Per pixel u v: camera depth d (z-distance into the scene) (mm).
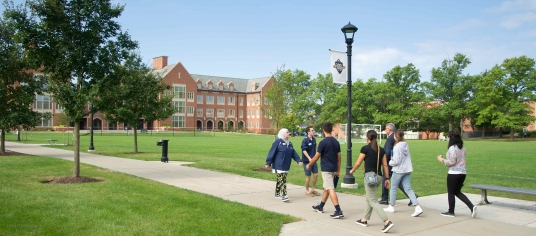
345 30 11977
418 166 19281
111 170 15328
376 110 73562
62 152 25016
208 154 25344
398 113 70500
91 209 8008
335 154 8180
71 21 11852
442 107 69062
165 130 98000
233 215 7840
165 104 26125
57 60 11656
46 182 11914
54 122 85625
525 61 61125
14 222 6859
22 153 23328
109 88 12281
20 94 20328
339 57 12047
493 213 8727
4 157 20125
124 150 28391
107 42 12578
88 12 11969
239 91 118750
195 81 108375
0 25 19250
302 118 81062
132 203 8680
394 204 8930
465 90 68438
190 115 106562
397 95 71750
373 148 7633
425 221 7949
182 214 7785
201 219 7449
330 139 8195
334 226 7406
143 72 24875
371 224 7637
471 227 7504
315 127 82188
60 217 7301
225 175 14336
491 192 11555
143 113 24891
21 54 19969
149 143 40312
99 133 77000
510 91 62094
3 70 19391
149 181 12344
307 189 10641
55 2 11359
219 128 114562
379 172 8367
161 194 9836
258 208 8617
